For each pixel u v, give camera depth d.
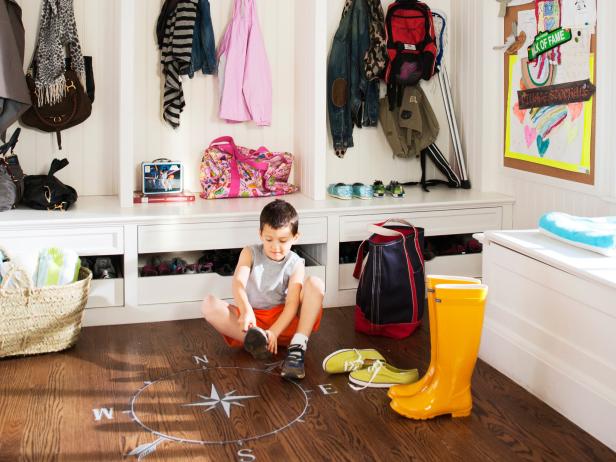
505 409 2.86
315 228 4.01
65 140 4.21
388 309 3.60
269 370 3.20
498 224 4.32
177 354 3.38
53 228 3.61
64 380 3.07
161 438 2.58
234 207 4.02
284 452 2.50
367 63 4.48
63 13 3.96
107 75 4.22
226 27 4.41
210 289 3.89
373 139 4.76
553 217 3.20
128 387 3.01
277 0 4.50
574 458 2.49
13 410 2.79
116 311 3.77
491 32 4.38
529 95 4.07
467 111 4.64
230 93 4.36
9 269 3.22
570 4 3.68
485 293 2.68
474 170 4.61
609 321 2.57
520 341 3.08
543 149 3.99
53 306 3.29
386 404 2.88
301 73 4.42
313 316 3.29
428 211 4.17
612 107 3.45
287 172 4.48
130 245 3.73
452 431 2.67
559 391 2.82
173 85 4.24
